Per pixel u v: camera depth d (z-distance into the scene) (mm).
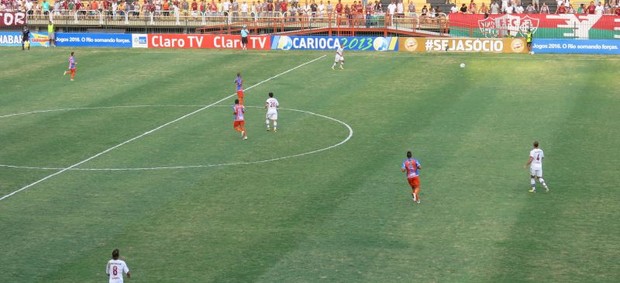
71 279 34250
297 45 89750
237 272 34656
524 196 43469
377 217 40688
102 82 73938
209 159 50844
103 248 37500
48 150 53156
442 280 33688
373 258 35938
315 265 35281
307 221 40281
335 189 44844
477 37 90062
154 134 56688
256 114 62062
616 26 87250
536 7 98562
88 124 59594
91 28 103562
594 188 44500
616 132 55344
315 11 101812
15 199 44156
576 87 68812
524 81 71250
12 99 67938
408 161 42406
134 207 42625
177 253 36750
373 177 46750
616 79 71500
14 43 95562
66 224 40469
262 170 48531
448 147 52469
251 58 84188
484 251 36531
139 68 79688
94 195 44594
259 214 41344
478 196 43531
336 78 74000
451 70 76000
